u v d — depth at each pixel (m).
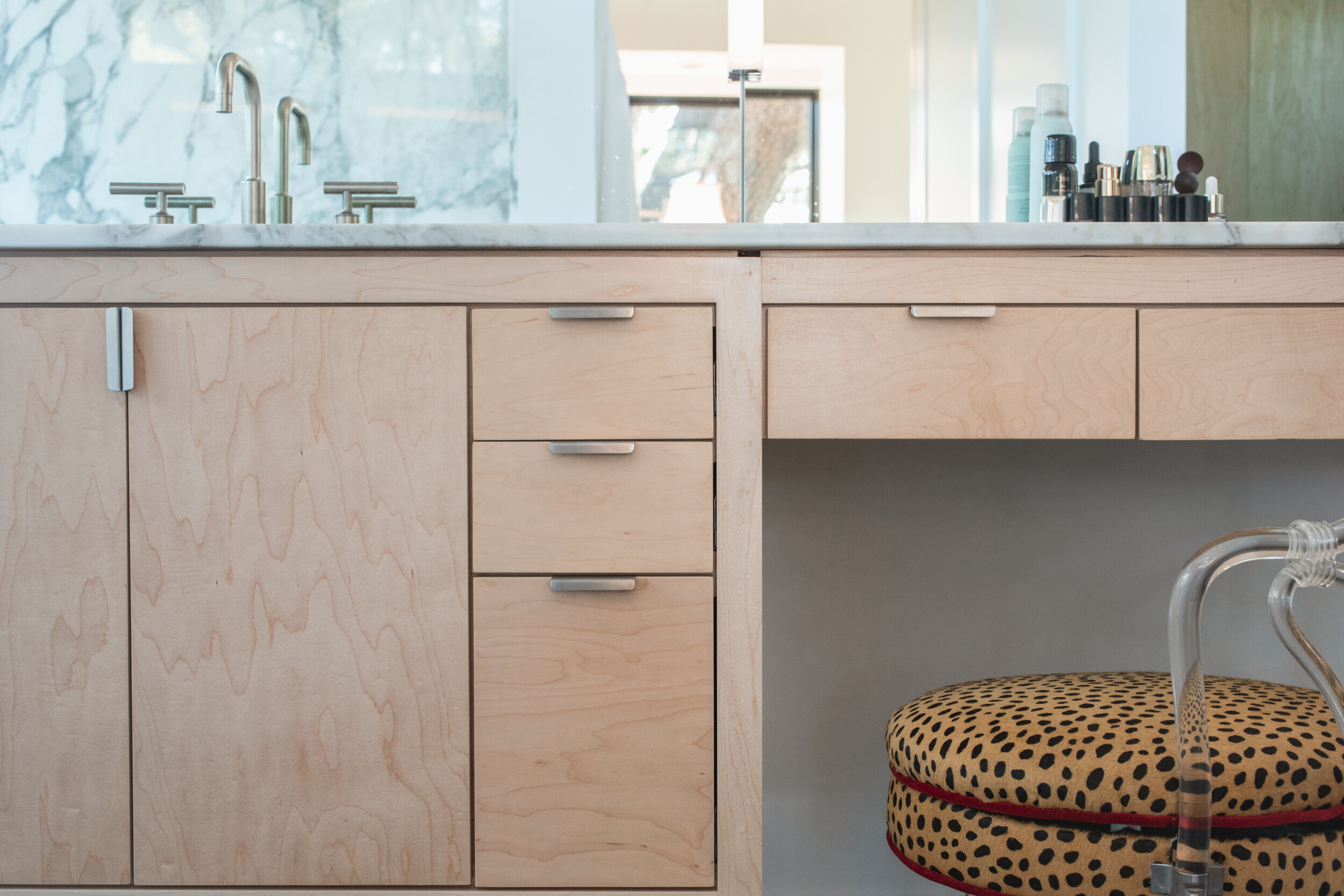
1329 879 0.86
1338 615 1.60
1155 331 1.09
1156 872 0.76
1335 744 0.91
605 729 1.06
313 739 1.06
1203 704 0.71
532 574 1.06
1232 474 1.59
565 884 1.06
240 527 1.06
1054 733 0.96
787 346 1.08
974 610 1.58
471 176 1.74
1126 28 1.57
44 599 1.06
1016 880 0.91
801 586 1.57
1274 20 1.61
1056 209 1.45
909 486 1.57
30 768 1.05
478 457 1.06
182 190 1.43
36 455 1.06
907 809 1.03
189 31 1.71
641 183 1.73
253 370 1.06
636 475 1.06
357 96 1.72
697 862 1.06
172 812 1.06
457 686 1.06
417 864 1.06
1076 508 1.58
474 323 1.06
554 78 1.71
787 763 1.57
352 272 1.06
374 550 1.06
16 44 1.71
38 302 1.06
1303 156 1.63
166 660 1.05
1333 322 1.10
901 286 1.08
